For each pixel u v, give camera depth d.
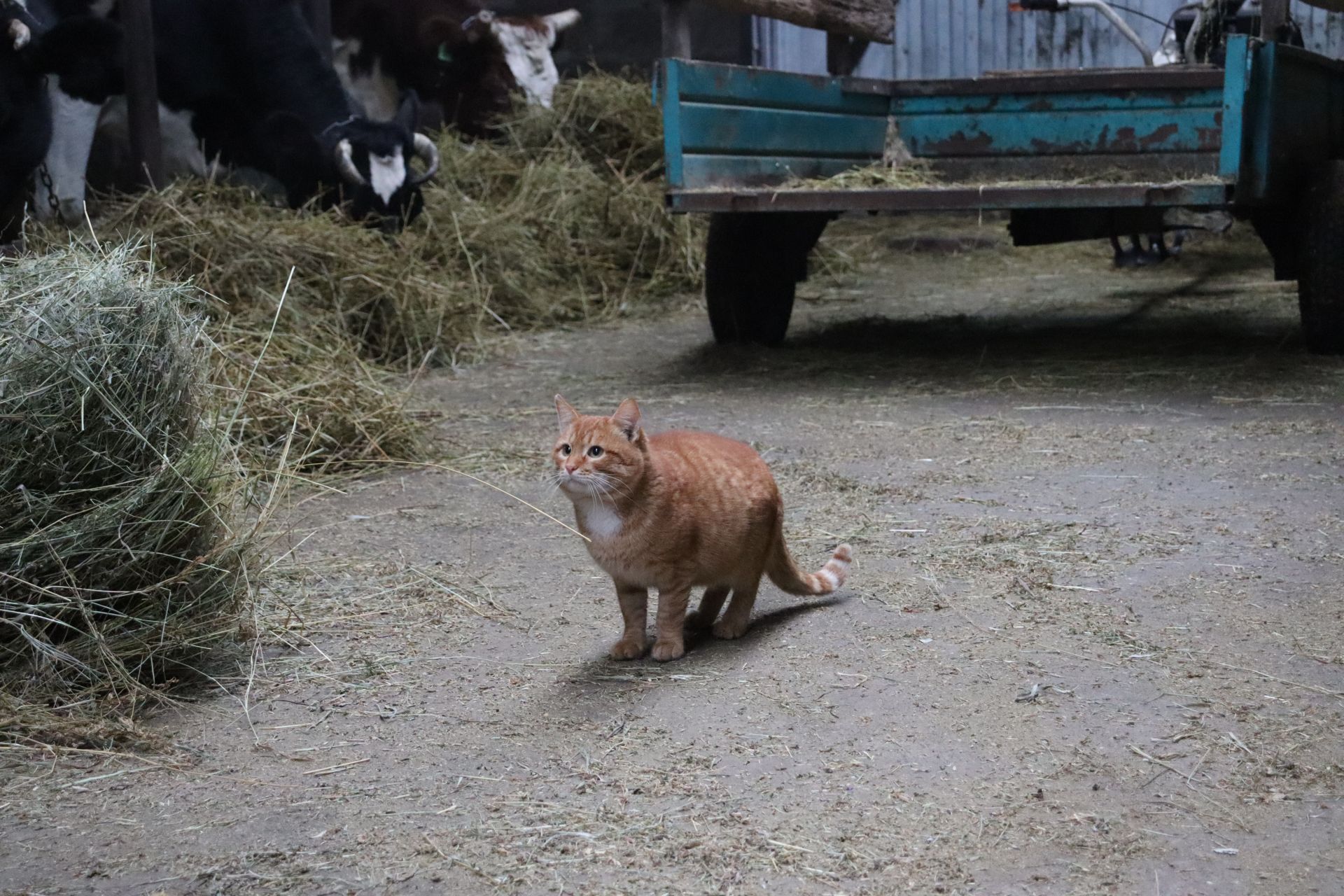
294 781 2.81
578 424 3.26
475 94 12.62
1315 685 3.11
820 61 13.94
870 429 5.92
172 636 3.39
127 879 2.42
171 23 9.45
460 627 3.72
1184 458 5.21
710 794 2.68
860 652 3.42
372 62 12.43
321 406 5.65
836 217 8.12
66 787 2.80
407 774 2.83
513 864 2.44
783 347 8.10
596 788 2.73
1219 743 2.84
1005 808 2.59
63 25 7.88
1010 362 7.35
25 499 3.29
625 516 3.27
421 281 8.07
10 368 3.30
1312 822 2.51
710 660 3.42
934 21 13.88
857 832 2.51
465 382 7.37
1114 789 2.66
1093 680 3.18
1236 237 12.28
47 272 3.58
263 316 6.93
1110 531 4.34
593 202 10.66
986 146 8.45
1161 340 7.86
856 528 4.50
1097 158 8.13
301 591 4.00
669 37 6.82
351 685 3.33
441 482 5.31
